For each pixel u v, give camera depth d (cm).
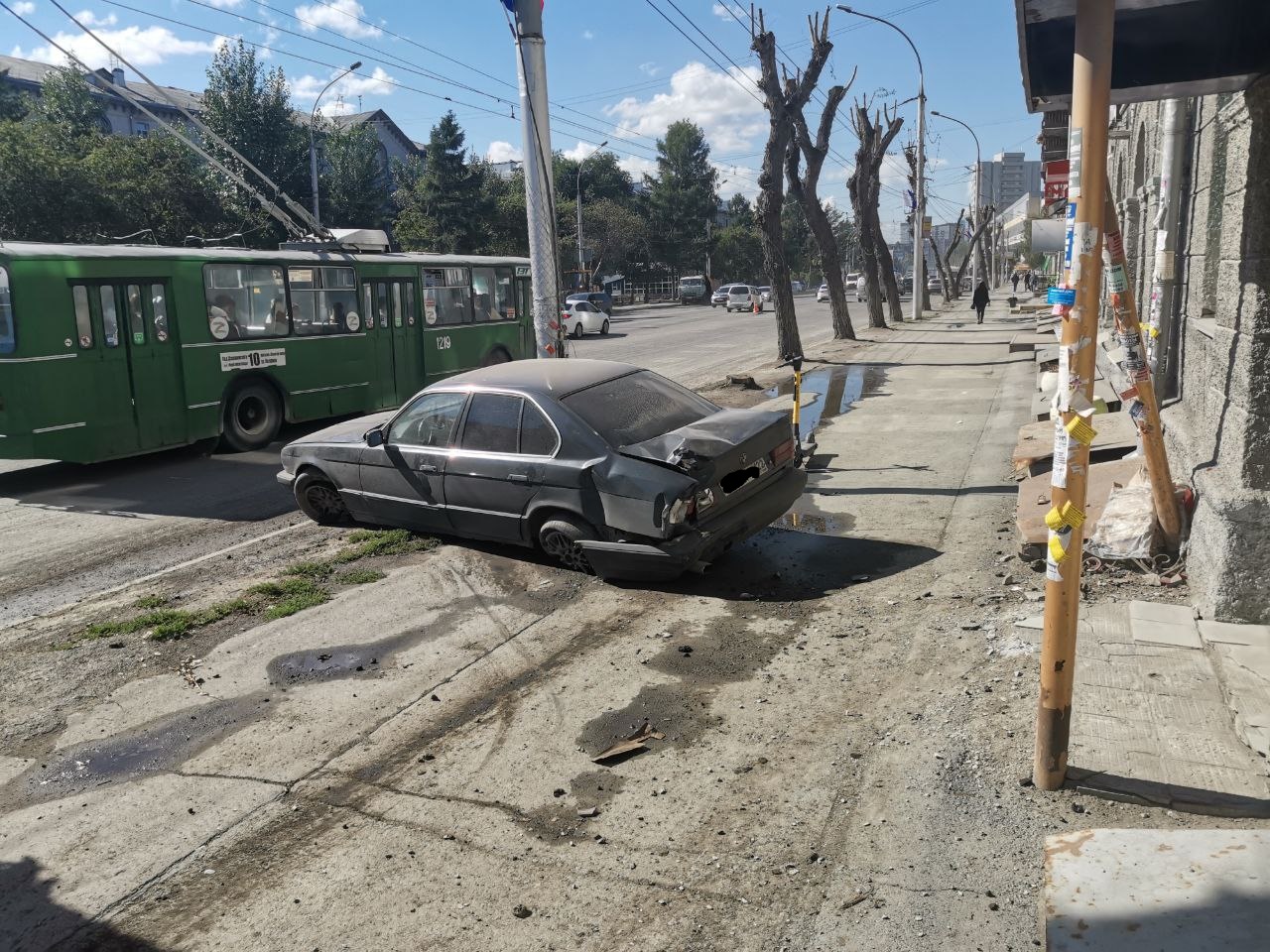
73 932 332
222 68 4422
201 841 382
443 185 5794
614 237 6869
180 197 3784
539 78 1084
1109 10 301
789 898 326
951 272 6278
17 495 1061
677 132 9306
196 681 535
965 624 541
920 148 3772
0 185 3125
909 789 380
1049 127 1673
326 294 1447
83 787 429
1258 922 263
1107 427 862
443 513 746
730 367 2230
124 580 738
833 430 1241
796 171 2697
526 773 420
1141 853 295
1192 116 767
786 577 664
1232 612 486
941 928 304
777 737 436
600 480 644
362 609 636
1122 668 449
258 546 809
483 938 317
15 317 1054
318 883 351
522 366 769
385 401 1562
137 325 1172
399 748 450
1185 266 773
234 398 1305
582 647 559
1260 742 378
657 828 372
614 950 307
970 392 1546
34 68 6209
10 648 598
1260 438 481
